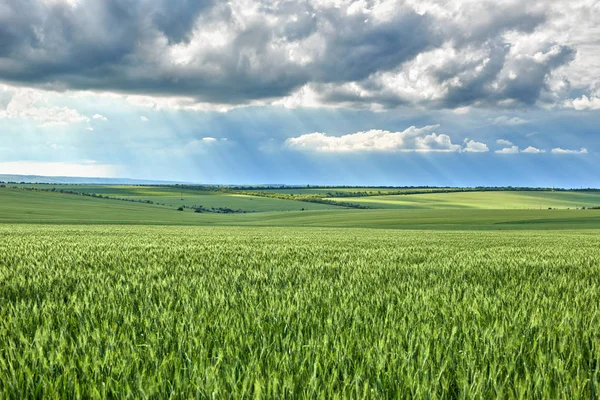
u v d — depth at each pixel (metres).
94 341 4.36
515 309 6.22
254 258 14.65
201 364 3.68
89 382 3.39
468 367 3.70
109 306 5.99
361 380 3.44
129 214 116.44
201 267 11.54
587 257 16.28
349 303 6.45
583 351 4.21
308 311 5.90
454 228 72.88
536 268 12.24
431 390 3.31
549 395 3.28
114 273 10.17
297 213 127.00
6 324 4.96
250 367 3.64
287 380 3.33
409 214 107.31
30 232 41.06
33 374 3.51
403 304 6.30
